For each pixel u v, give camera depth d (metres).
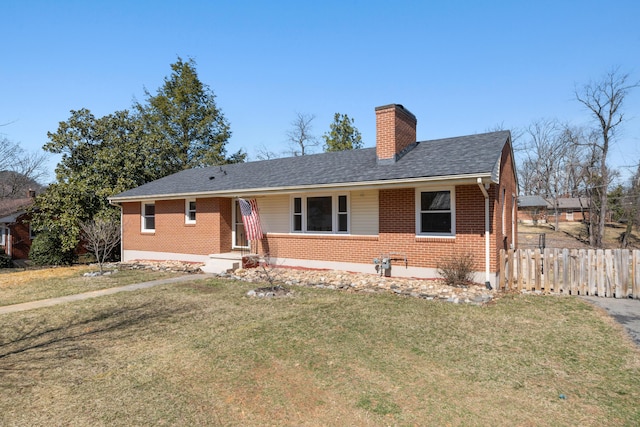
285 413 4.08
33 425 3.91
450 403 4.23
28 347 6.35
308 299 9.41
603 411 4.04
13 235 24.56
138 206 18.67
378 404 4.22
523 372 5.03
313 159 16.52
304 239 13.71
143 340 6.54
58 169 22.98
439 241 10.95
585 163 40.44
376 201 12.34
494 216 10.37
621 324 7.15
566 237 36.31
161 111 37.00
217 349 6.00
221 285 11.62
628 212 34.75
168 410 4.18
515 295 9.64
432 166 10.90
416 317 7.65
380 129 12.75
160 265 15.87
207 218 16.02
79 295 10.62
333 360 5.48
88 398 4.49
